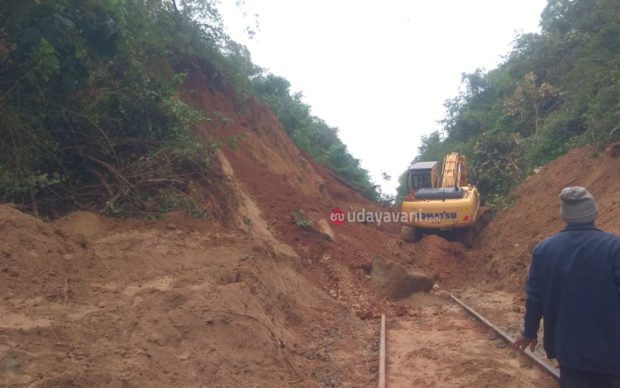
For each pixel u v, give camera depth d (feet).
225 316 21.49
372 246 55.11
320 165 97.09
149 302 20.62
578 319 12.21
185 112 37.73
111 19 30.99
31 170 28.14
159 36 46.73
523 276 44.50
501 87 121.60
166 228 29.43
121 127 34.09
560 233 13.17
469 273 54.65
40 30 27.53
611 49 74.43
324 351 27.81
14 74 28.30
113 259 23.70
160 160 34.04
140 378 16.19
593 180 49.88
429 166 72.59
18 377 14.26
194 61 61.36
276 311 28.30
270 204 48.91
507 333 31.60
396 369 25.79
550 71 97.60
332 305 37.70
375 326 34.99
